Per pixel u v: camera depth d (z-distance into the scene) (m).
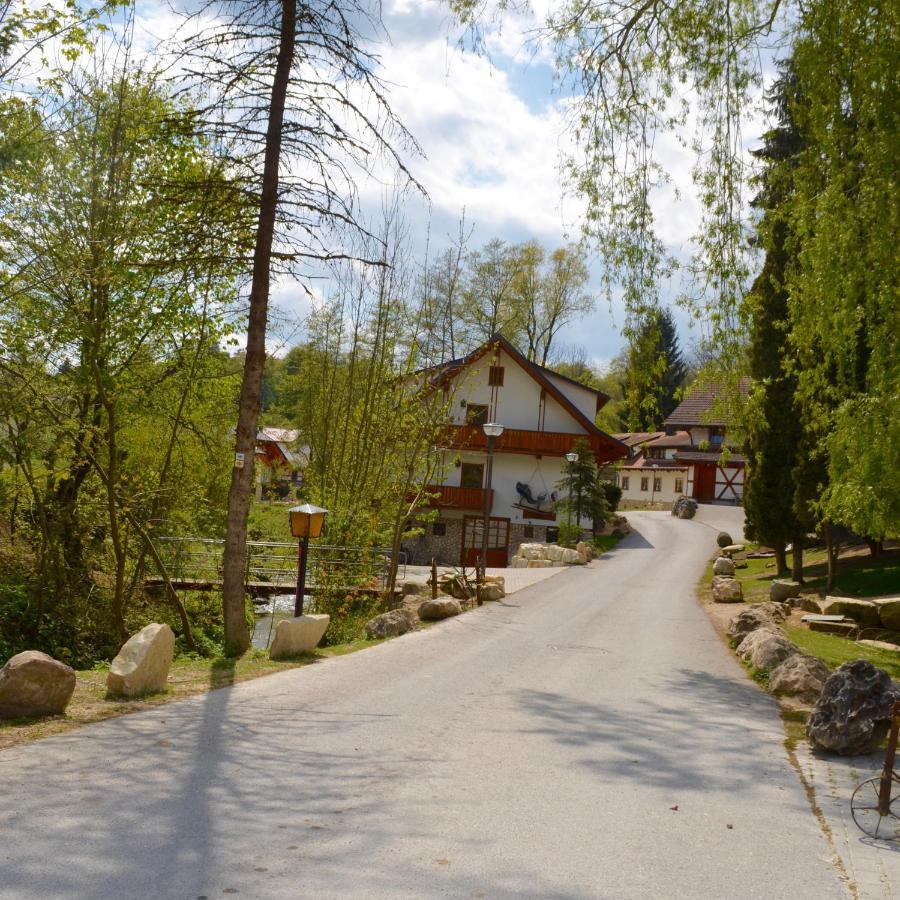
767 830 5.90
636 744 8.20
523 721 8.95
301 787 6.25
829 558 25.81
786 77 12.77
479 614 19.17
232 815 5.54
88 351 14.28
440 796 6.23
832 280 11.91
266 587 21.25
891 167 11.21
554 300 61.59
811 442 25.28
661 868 5.11
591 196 14.28
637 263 14.05
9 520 15.95
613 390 89.81
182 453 19.02
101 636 16.28
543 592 24.69
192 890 4.37
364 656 13.05
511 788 6.54
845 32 11.53
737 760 7.77
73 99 13.27
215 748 7.19
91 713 8.28
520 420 47.44
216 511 21.64
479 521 47.09
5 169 12.33
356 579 20.17
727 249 13.30
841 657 14.66
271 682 10.58
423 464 23.89
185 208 13.51
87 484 16.47
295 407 34.94
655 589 27.00
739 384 13.91
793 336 13.42
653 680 11.90
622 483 77.69
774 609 20.58
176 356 16.72
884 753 8.03
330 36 12.55
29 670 8.00
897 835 5.90
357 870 4.77
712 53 13.12
